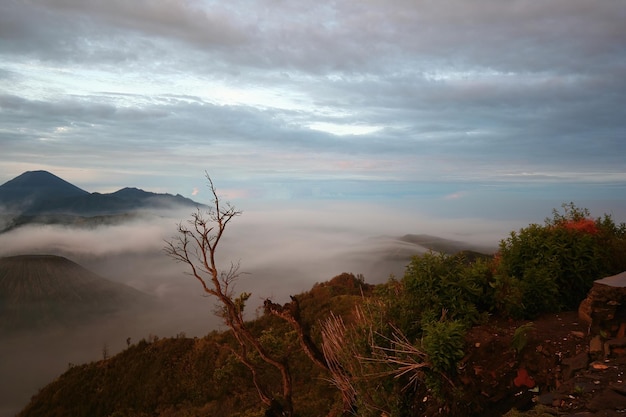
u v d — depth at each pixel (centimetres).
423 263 776
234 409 3381
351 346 775
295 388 2889
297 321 945
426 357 636
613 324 588
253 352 1441
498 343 640
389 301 788
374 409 691
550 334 648
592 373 529
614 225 939
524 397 588
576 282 766
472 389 611
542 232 823
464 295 738
